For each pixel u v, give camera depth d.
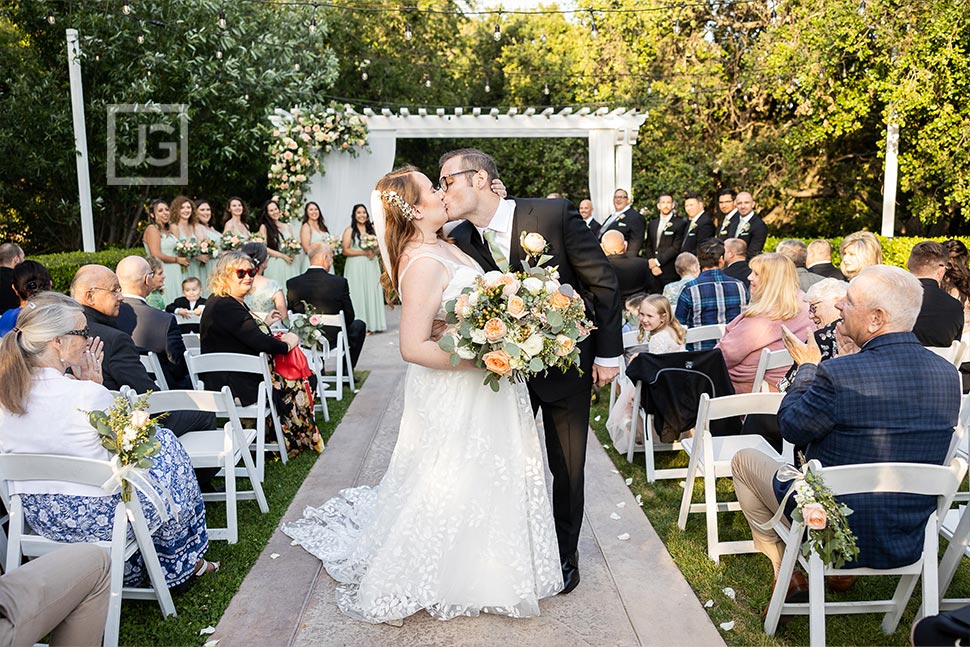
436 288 2.65
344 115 10.07
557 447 2.99
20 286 4.17
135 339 4.16
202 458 3.50
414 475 2.87
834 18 11.59
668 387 3.97
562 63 19.19
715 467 3.33
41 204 12.28
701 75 15.18
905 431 2.39
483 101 20.39
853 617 2.88
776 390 4.07
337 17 16.78
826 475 2.31
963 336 4.66
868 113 12.93
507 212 2.80
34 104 11.25
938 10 10.60
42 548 2.65
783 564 2.62
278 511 3.90
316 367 5.66
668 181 15.43
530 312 2.45
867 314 2.43
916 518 2.42
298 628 2.78
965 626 1.72
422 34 19.05
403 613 2.78
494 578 2.80
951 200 12.12
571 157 18.28
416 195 2.66
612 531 3.63
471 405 2.80
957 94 11.23
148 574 2.88
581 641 2.68
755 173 15.45
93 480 2.53
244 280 4.39
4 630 1.91
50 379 2.61
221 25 7.85
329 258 6.68
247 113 12.97
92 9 11.34
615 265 7.00
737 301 5.20
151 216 8.11
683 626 2.78
